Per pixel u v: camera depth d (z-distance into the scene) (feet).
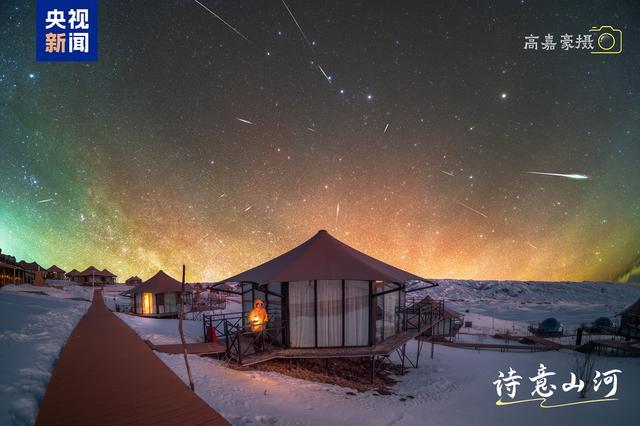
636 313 94.27
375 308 48.47
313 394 33.47
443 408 38.09
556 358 76.59
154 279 112.06
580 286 375.66
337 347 46.42
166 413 18.33
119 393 21.68
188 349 40.98
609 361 73.00
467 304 263.29
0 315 56.39
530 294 345.92
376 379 46.34
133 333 49.62
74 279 267.39
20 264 189.37
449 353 77.77
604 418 40.32
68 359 32.07
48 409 18.90
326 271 45.83
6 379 22.50
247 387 30.45
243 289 58.80
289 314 45.78
